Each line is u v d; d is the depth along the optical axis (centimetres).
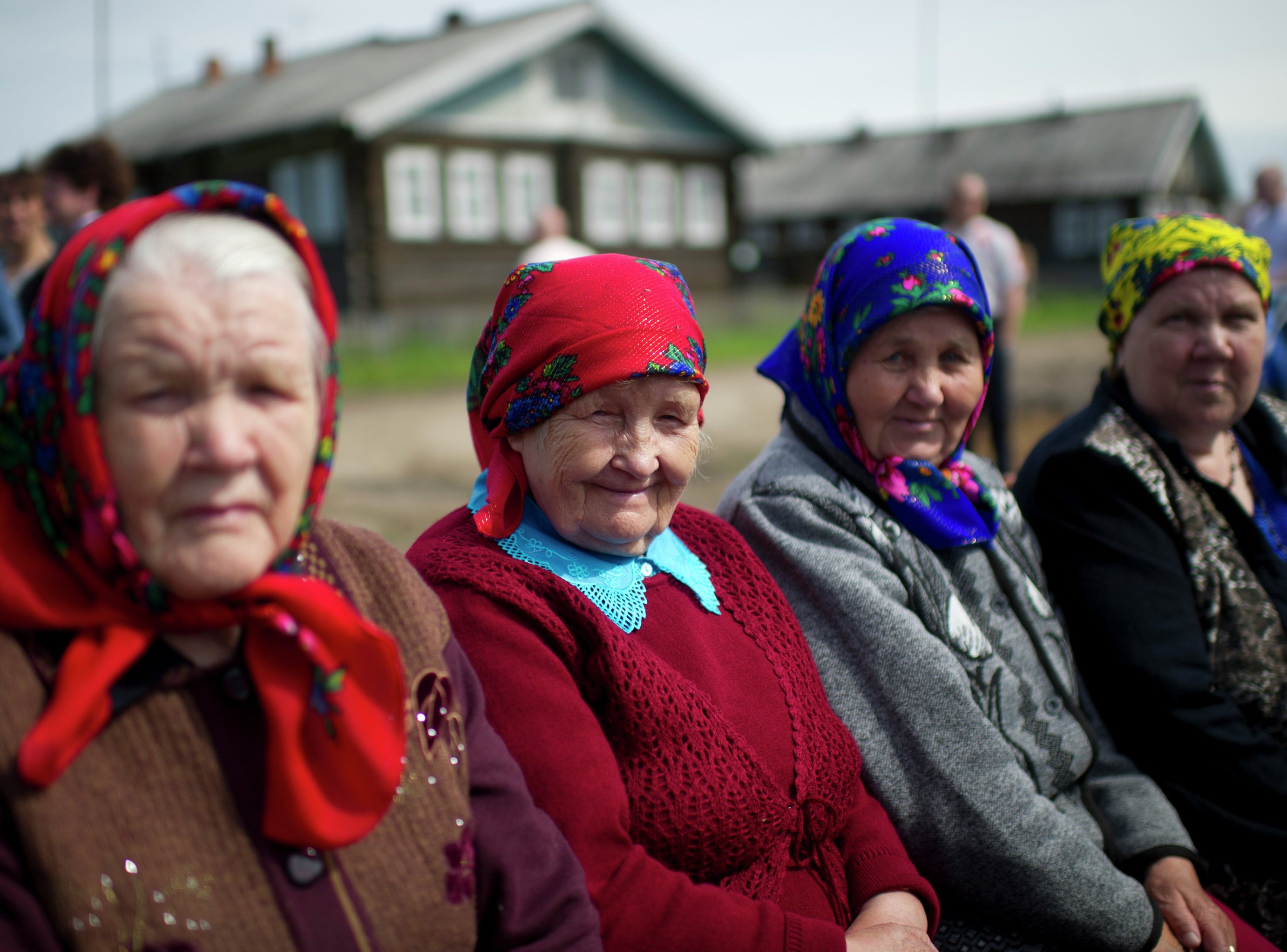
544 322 142
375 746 101
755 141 2431
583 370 139
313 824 97
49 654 94
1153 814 185
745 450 912
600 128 2192
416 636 117
